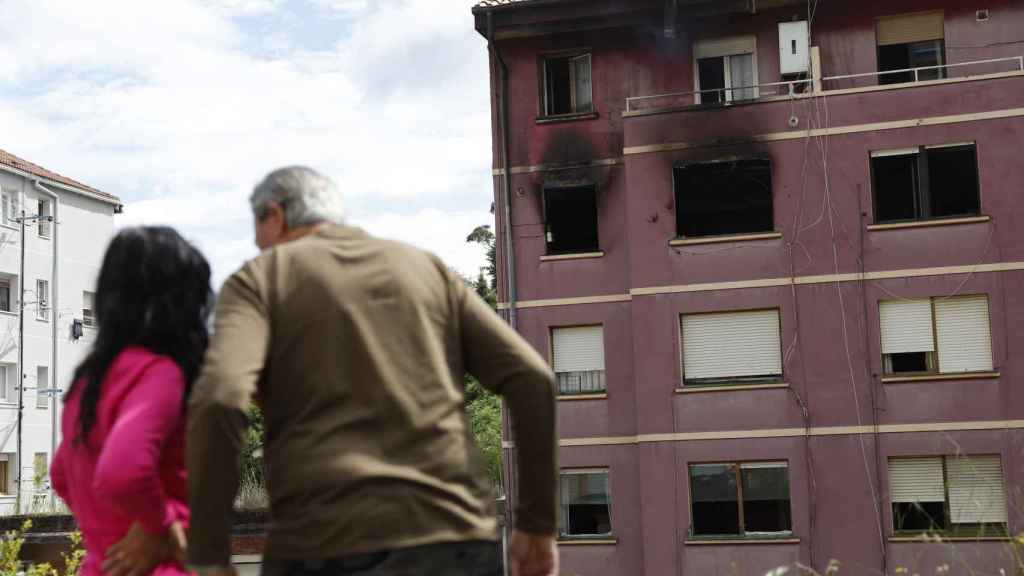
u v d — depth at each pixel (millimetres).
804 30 25859
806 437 24859
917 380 24500
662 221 26016
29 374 48562
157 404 2709
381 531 2428
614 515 26297
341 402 2537
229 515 2475
